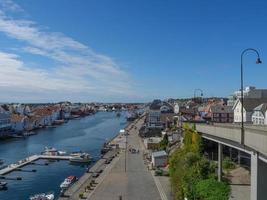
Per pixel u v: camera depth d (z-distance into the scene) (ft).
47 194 255.91
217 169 231.71
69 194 244.01
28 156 431.84
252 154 144.46
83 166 374.22
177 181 205.67
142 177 287.28
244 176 220.43
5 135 618.03
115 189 249.96
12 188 285.84
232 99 601.21
